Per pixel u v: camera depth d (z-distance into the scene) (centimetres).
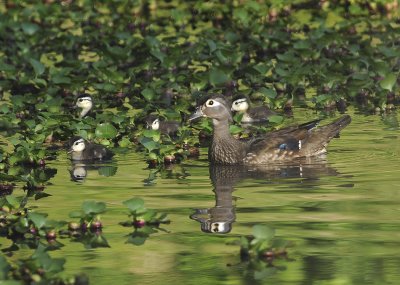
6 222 1540
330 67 2602
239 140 1964
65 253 1389
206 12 3406
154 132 2036
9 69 2580
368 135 2089
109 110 2356
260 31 3094
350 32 3066
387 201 1606
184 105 2283
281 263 1328
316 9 3406
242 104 2247
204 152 2027
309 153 1941
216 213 1563
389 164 1853
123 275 1293
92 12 3441
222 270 1305
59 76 2508
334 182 1741
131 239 1445
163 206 1609
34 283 1259
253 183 1759
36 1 3578
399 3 3362
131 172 1856
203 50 2802
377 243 1400
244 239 1373
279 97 2409
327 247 1388
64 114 2222
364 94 2455
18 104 2325
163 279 1277
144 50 2880
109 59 2722
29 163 1930
